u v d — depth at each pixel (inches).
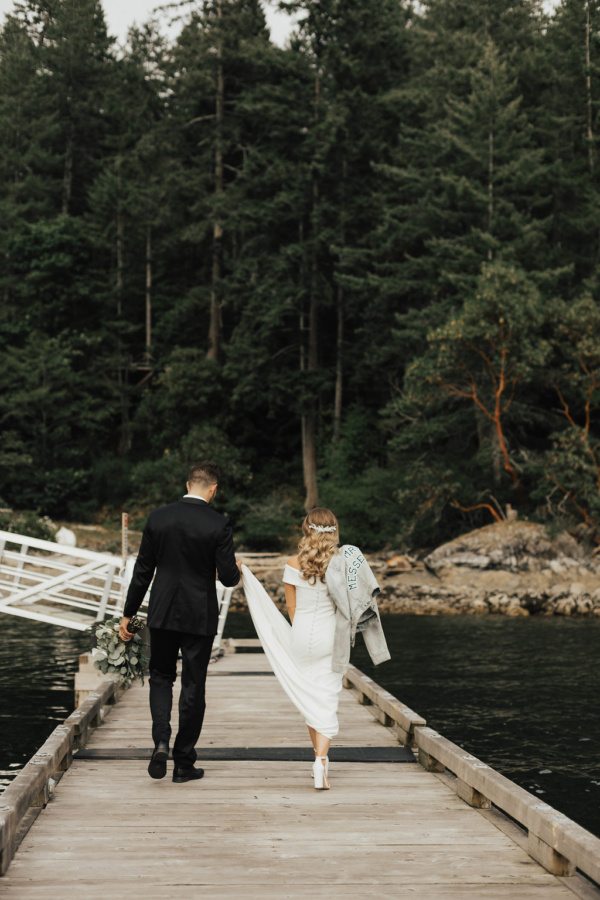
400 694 446.6
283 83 1401.3
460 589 935.0
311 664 204.2
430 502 1120.2
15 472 1417.3
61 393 1473.9
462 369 1085.8
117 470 1486.2
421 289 1302.9
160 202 1674.5
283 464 1563.7
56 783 204.1
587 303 1059.3
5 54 1780.3
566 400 1229.1
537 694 445.7
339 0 1375.5
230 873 143.5
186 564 196.7
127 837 162.7
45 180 1738.4
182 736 204.1
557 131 1333.7
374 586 201.2
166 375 1456.7
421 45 1663.4
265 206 1381.6
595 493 1042.1
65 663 541.0
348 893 134.7
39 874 141.7
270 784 205.9
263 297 1405.0
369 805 187.9
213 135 1635.1
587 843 130.5
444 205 1242.0
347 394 1553.9
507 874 144.8
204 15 1624.0
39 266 1536.7
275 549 1274.6
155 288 1707.7
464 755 197.9
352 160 1409.9
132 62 1852.9
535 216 1368.1
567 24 1373.0
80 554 418.0
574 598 890.7
